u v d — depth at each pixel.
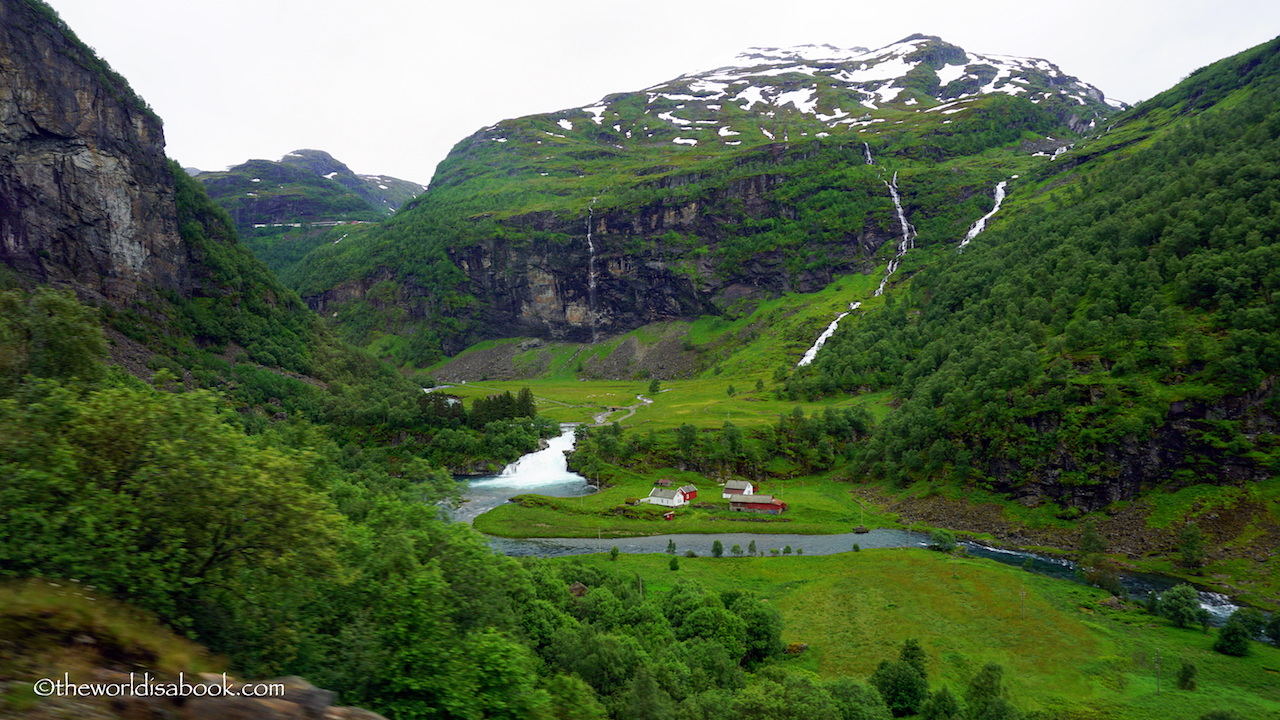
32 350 29.39
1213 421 106.69
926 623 74.75
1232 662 66.00
